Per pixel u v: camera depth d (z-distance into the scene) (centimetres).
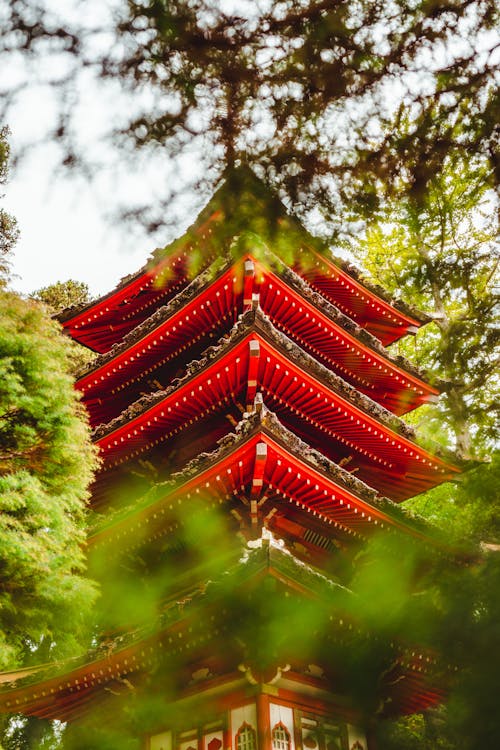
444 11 524
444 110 553
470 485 912
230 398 1470
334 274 1861
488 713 920
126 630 1348
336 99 551
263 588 952
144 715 1145
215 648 1075
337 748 1084
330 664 1150
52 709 1212
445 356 838
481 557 959
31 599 977
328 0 526
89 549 1368
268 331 1340
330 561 1420
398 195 586
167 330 1711
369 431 1543
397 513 1301
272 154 561
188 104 530
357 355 1753
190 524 1327
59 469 1058
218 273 1531
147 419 1509
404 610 1049
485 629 953
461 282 776
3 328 1020
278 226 607
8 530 914
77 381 1820
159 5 509
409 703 1283
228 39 534
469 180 615
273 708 1017
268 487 1259
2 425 998
